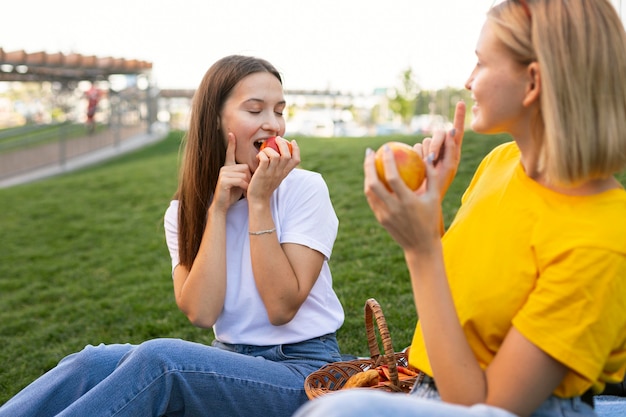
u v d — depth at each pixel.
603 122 1.47
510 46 1.56
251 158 2.61
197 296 2.47
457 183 6.88
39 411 2.35
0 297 6.11
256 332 2.50
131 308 5.30
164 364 2.20
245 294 2.49
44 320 5.35
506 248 1.57
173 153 16.80
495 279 1.57
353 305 4.52
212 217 2.52
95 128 18.69
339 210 7.07
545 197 1.57
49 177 15.72
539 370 1.47
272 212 2.53
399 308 4.39
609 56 1.47
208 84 2.64
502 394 1.49
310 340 2.50
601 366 1.48
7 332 5.18
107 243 7.52
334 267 5.36
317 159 9.98
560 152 1.48
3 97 47.00
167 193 9.76
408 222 1.51
